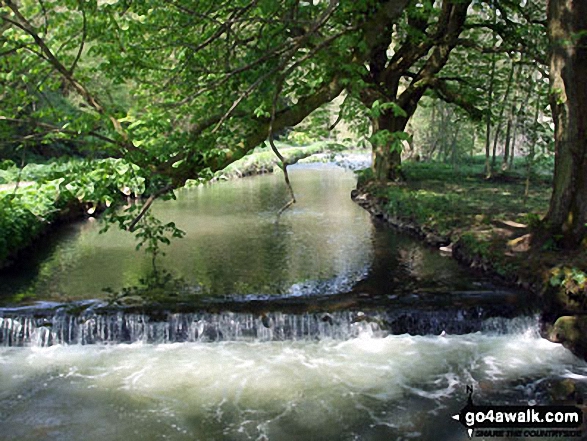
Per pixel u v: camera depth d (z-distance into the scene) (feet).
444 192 61.11
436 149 102.89
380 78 63.82
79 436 22.36
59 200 55.21
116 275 38.60
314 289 35.17
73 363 28.09
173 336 30.37
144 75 30.89
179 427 22.86
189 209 64.08
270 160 113.19
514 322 30.40
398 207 54.95
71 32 28.73
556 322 29.19
